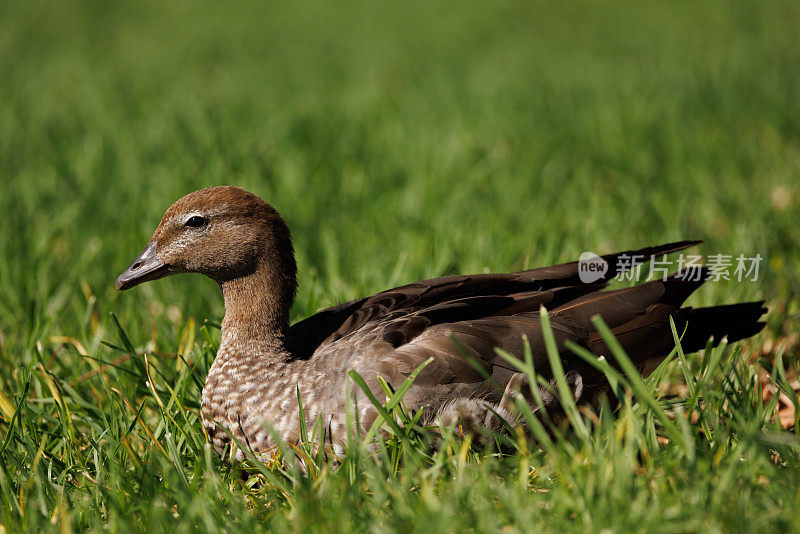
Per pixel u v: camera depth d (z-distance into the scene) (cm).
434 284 777
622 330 728
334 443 674
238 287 746
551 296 738
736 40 2925
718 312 760
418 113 1994
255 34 3703
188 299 1006
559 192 1428
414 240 1155
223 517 598
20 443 724
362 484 645
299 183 1437
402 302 762
